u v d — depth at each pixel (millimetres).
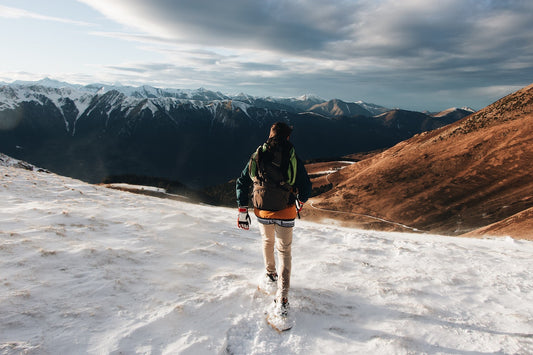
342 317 3297
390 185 119375
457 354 2748
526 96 140375
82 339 2506
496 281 4672
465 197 95750
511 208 79438
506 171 101375
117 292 3285
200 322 2961
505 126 124625
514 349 2830
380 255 5898
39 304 2865
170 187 107062
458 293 4133
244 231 7133
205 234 6195
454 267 5297
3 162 88125
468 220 81625
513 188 91688
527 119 121125
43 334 2490
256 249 5660
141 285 3510
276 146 3244
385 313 3432
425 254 6047
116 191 13578
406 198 105750
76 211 6648
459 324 3266
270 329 2986
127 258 4211
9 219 5367
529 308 3797
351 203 112625
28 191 8672
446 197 99438
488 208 84500
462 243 11703
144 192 87000
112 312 2926
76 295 3119
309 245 6352
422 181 114625
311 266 4848
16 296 2904
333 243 6711
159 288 3492
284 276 3219
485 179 101688
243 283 3889
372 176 133875
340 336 2943
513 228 38781
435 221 87750
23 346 2309
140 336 2633
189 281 3814
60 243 4449
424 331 3078
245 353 2629
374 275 4637
